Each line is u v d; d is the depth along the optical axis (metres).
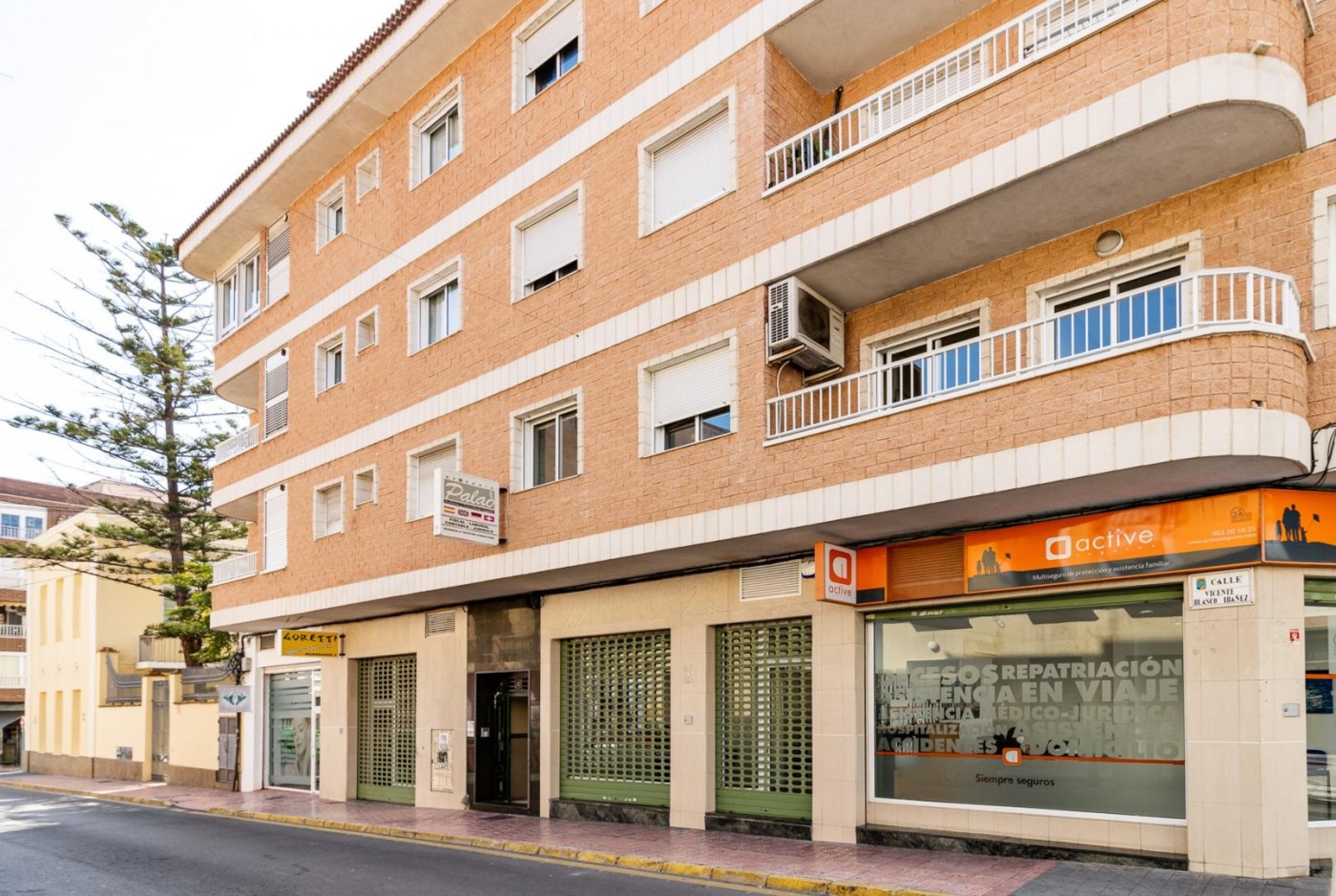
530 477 14.56
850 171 10.47
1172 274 9.38
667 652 13.62
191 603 28.55
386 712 18.98
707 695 12.75
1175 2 8.20
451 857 11.77
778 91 11.73
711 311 11.80
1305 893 7.62
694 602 13.06
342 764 19.41
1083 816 9.43
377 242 18.02
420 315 17.06
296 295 20.44
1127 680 9.38
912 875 8.98
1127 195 9.29
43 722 35.84
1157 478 8.41
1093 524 9.38
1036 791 9.87
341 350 19.41
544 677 15.09
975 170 9.36
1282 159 8.67
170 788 24.50
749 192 11.52
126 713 29.02
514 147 15.14
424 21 15.85
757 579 12.36
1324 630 8.65
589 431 13.22
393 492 16.78
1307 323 8.41
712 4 12.24
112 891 10.16
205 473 29.17
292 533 19.48
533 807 15.00
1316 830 8.33
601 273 13.37
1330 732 8.52
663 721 13.52
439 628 17.48
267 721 22.58
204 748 24.28
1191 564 8.69
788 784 11.94
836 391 11.73
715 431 11.95
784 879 9.11
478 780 16.27
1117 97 8.44
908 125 9.98
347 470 18.09
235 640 27.98
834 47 11.77
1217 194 9.02
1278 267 8.60
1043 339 10.09
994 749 10.23
